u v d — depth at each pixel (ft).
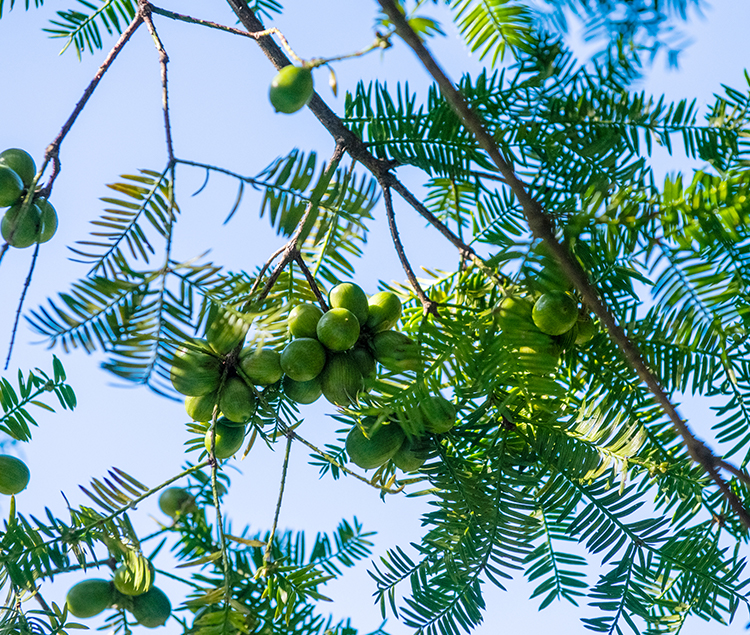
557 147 4.85
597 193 4.73
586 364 4.90
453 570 4.90
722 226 4.70
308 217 4.89
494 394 4.91
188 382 4.90
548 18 4.69
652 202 4.72
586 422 4.91
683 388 4.86
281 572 4.84
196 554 4.85
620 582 4.88
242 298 4.86
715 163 4.85
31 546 4.83
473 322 4.84
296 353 4.88
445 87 4.53
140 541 4.84
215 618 4.77
